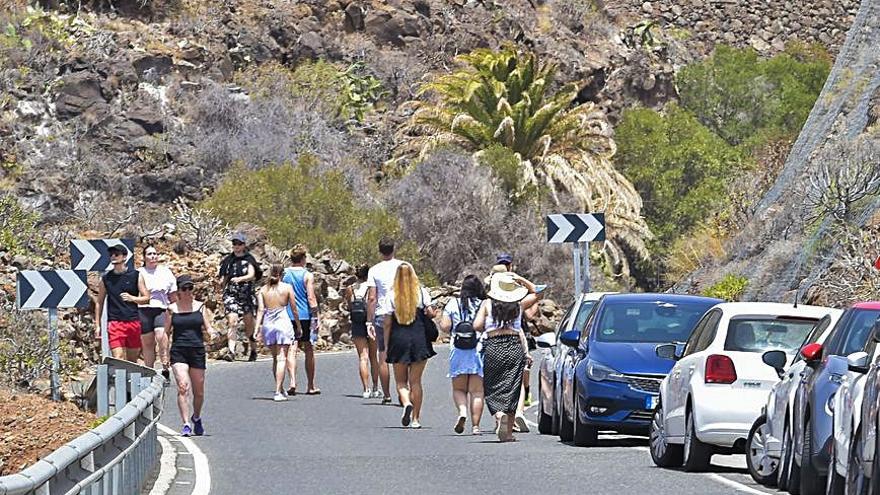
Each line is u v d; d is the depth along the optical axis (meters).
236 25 146.38
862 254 65.31
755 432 31.22
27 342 51.47
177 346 40.62
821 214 76.06
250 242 84.69
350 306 53.09
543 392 44.16
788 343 33.19
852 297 64.12
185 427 40.50
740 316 33.69
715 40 192.12
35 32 131.38
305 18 152.88
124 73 130.50
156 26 141.88
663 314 40.44
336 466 33.50
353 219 107.44
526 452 37.00
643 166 153.62
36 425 38.16
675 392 34.03
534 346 44.97
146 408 30.28
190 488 30.00
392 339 43.75
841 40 199.00
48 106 125.75
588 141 132.25
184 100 131.25
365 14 157.88
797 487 28.81
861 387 25.09
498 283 40.38
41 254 73.19
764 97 171.88
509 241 117.38
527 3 174.25
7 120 122.56
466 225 116.44
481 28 164.25
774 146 160.38
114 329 48.88
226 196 105.38
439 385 58.66
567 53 167.75
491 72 129.75
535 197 121.88
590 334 40.19
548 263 117.88
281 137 128.88
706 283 88.56
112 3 141.25
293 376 52.25
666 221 151.62
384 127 141.75
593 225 54.03
